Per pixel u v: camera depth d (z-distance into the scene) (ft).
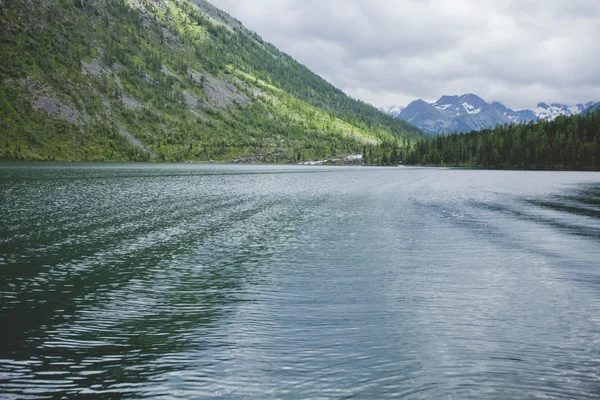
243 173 483.92
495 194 226.17
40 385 33.47
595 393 32.32
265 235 102.12
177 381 34.06
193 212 141.79
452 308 51.29
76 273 67.15
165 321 46.93
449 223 123.03
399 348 39.88
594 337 42.65
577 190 255.09
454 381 34.01
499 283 62.08
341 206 164.96
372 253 82.89
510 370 35.78
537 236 102.06
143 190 228.02
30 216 127.34
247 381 34.01
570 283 62.28
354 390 32.73
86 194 198.18
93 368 36.22
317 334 43.21
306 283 62.08
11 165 560.20
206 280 63.72
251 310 50.37
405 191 245.04
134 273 67.41
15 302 53.11
